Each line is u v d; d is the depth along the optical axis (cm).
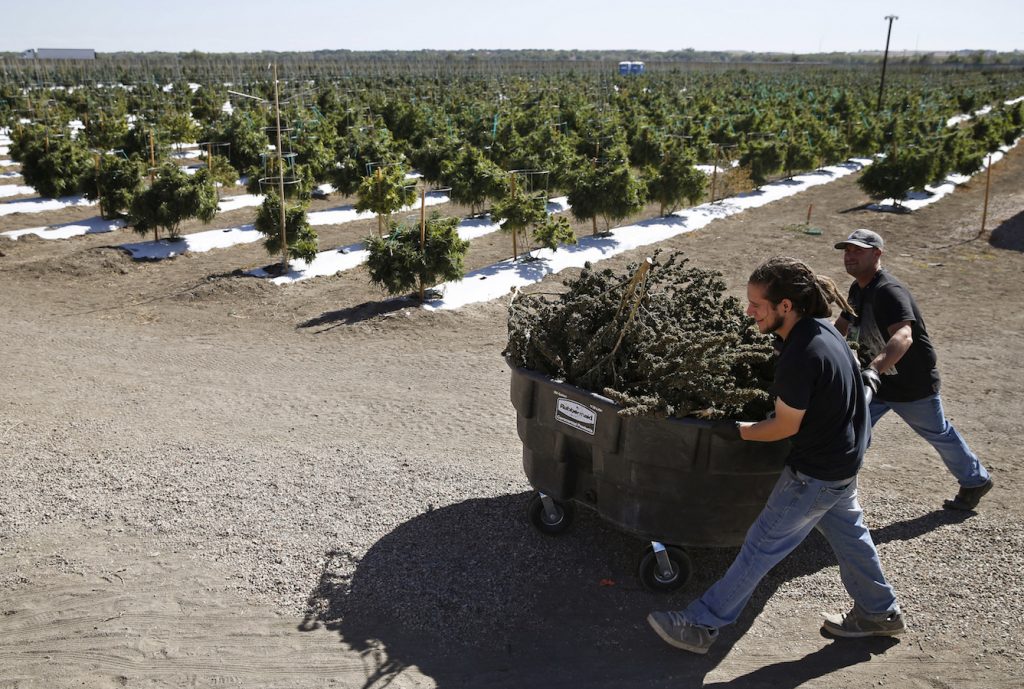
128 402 779
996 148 3173
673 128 3103
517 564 432
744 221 2045
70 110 4088
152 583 414
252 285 1375
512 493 520
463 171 1983
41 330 1128
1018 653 360
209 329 1162
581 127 3269
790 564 439
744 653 366
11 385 829
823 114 4053
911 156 2134
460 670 352
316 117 3183
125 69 8894
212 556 438
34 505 497
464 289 1327
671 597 407
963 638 372
